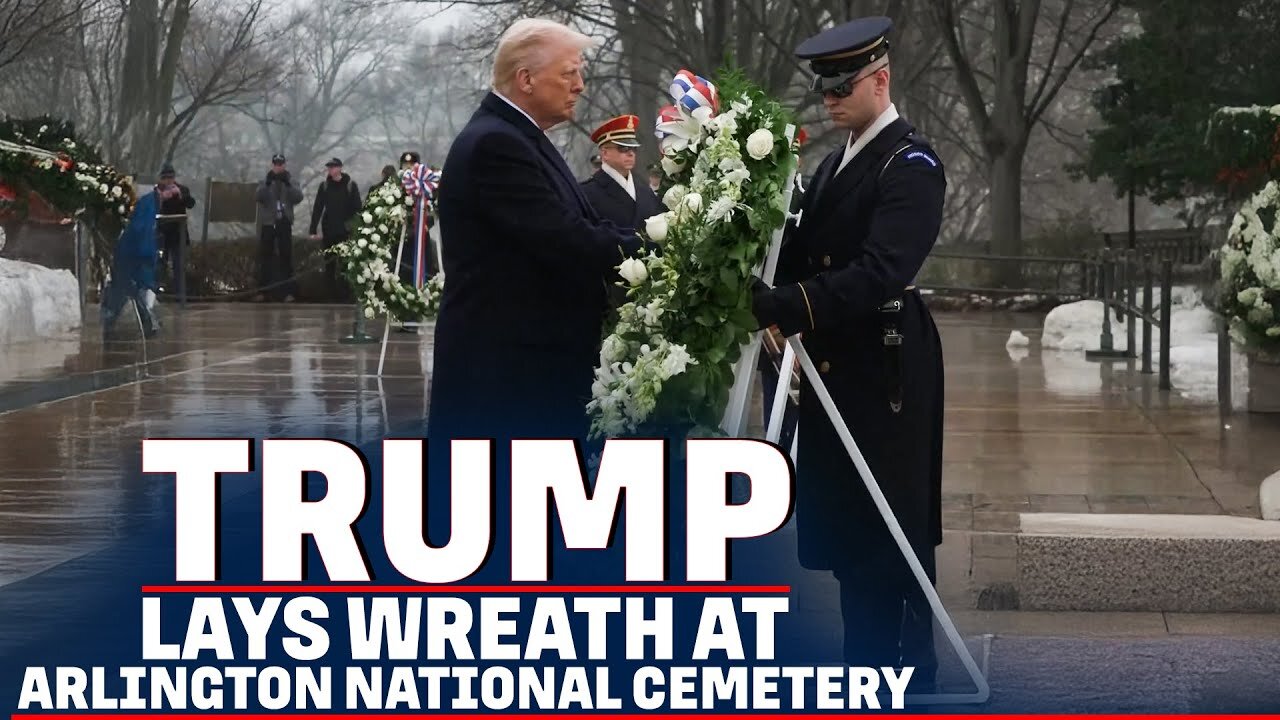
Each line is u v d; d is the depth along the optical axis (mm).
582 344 5848
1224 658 6230
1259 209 11844
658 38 44375
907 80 40938
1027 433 11984
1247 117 12039
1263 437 11594
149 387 15352
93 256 24938
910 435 5578
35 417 13117
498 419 5812
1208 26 22688
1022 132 35812
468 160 5746
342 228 31625
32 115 64188
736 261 5312
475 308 5797
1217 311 12375
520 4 44531
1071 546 6949
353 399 14336
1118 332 19750
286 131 91562
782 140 5359
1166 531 6965
